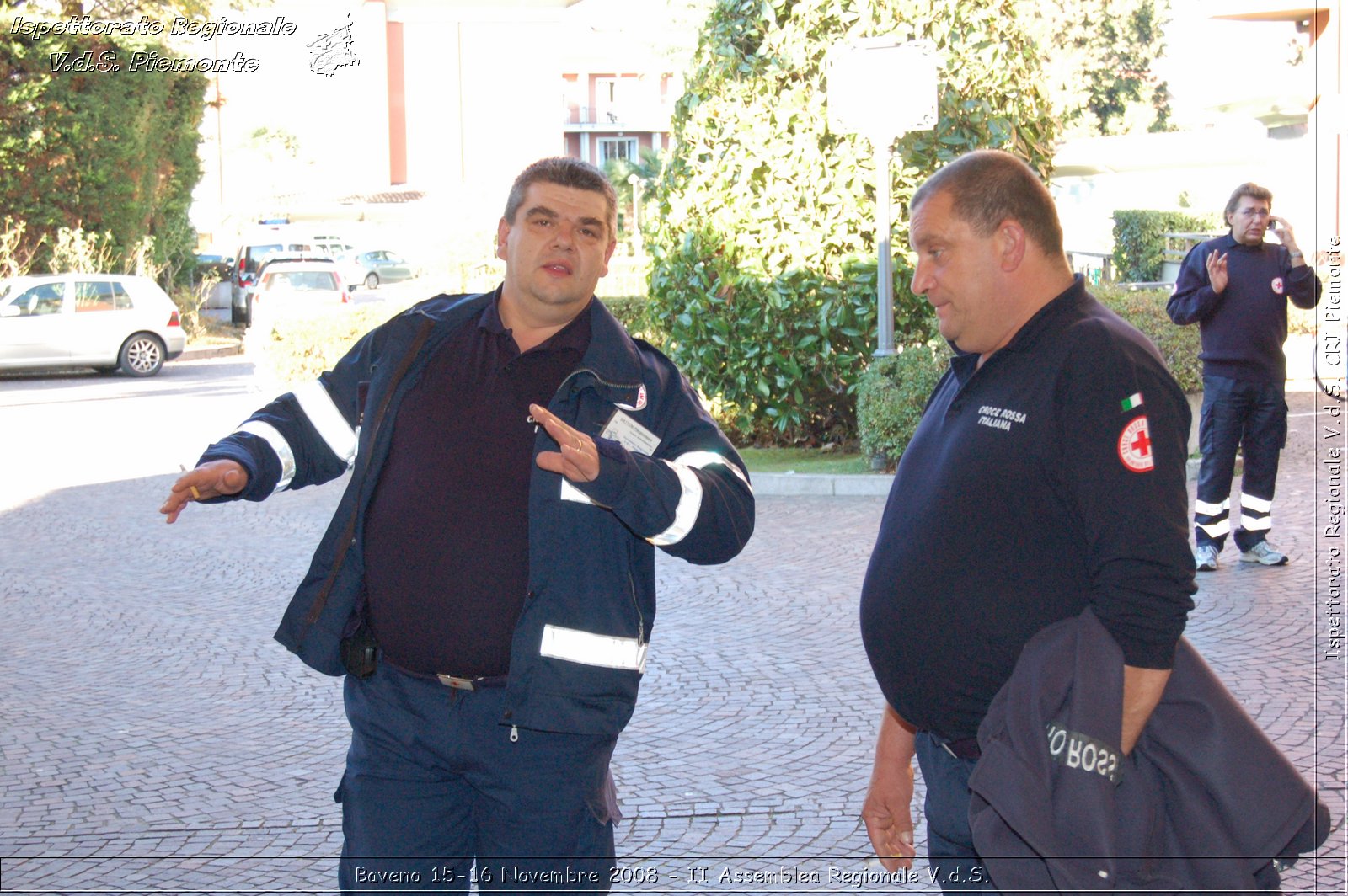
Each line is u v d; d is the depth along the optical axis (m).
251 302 26.62
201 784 4.96
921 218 2.46
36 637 7.23
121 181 29.28
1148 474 2.18
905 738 2.92
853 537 9.18
